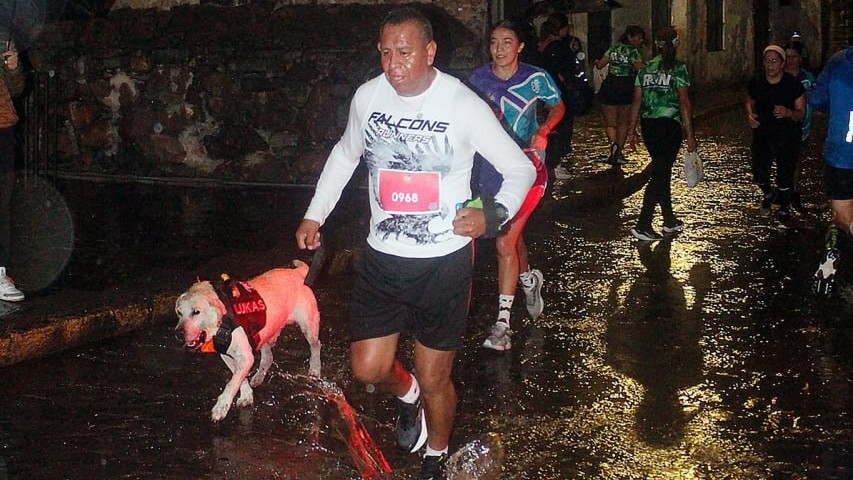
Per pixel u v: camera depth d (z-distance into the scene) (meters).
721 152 17.45
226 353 5.41
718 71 29.23
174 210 11.77
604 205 12.70
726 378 6.34
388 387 4.68
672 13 26.52
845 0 32.22
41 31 14.12
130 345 6.87
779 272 9.16
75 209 11.78
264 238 10.24
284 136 13.49
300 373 6.37
